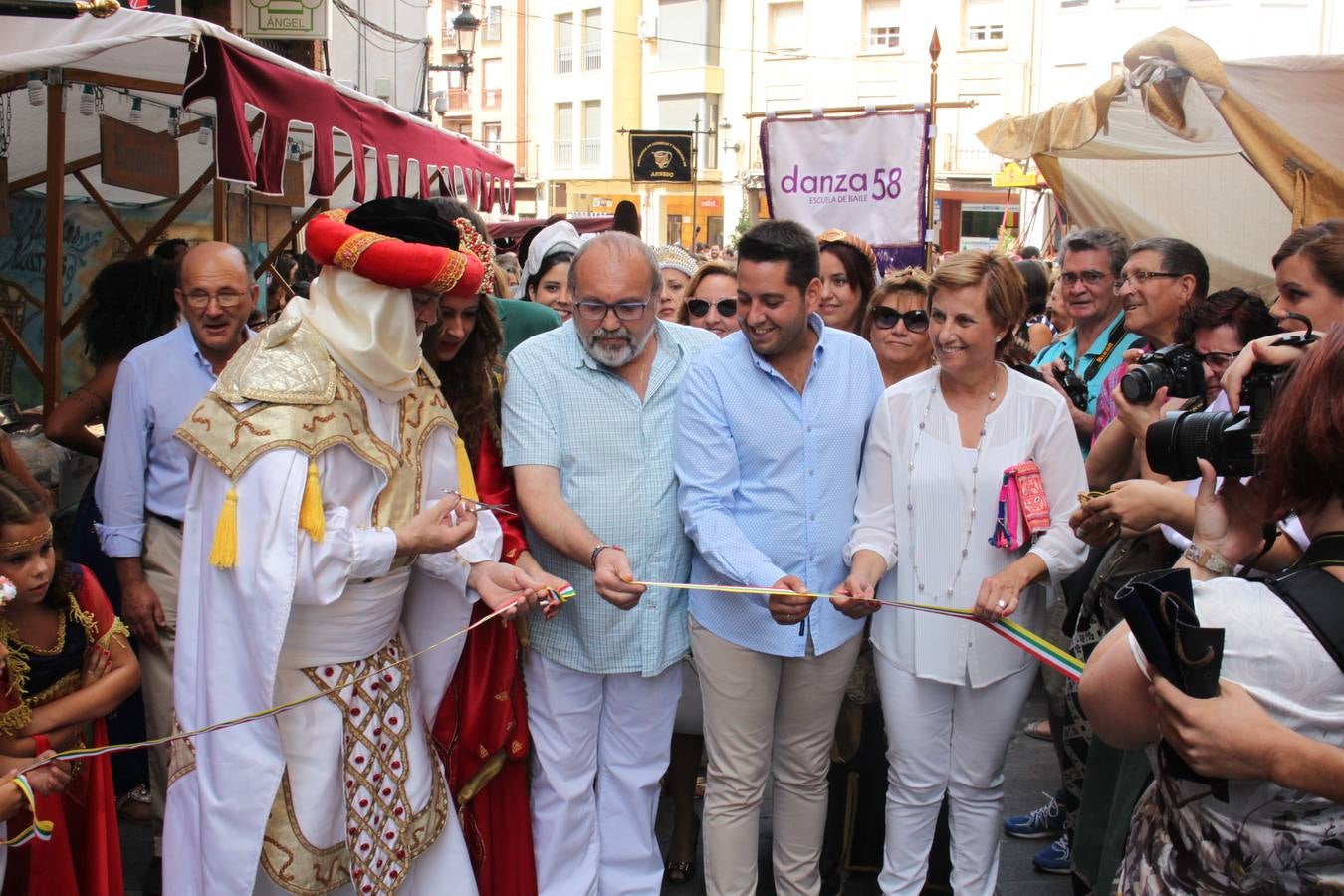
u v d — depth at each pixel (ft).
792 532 10.45
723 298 15.83
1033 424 10.23
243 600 8.22
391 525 8.93
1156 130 19.75
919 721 10.48
